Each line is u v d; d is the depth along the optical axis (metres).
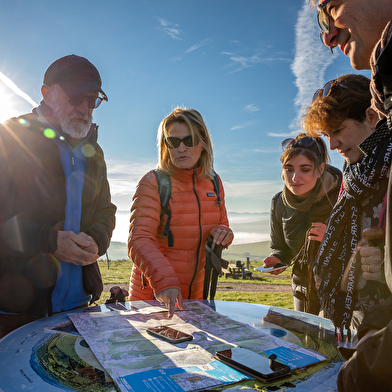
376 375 0.54
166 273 1.53
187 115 1.90
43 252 1.58
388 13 0.85
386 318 0.59
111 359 0.95
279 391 0.77
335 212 1.54
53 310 1.77
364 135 1.42
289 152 2.14
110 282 12.40
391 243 0.65
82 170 1.93
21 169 1.66
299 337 1.19
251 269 24.42
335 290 1.42
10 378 0.83
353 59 0.98
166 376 0.84
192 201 1.93
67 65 1.84
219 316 1.45
